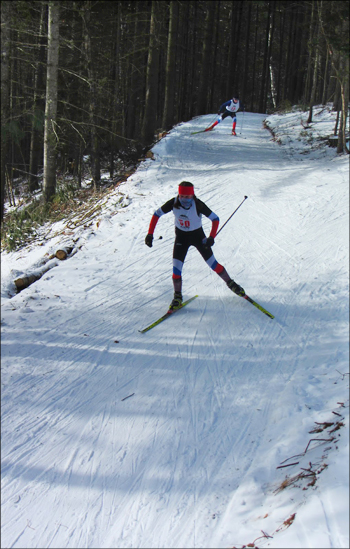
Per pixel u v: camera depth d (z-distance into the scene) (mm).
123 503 2830
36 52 15617
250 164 12859
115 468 3094
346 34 12758
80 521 2707
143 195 10078
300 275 6160
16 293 6172
